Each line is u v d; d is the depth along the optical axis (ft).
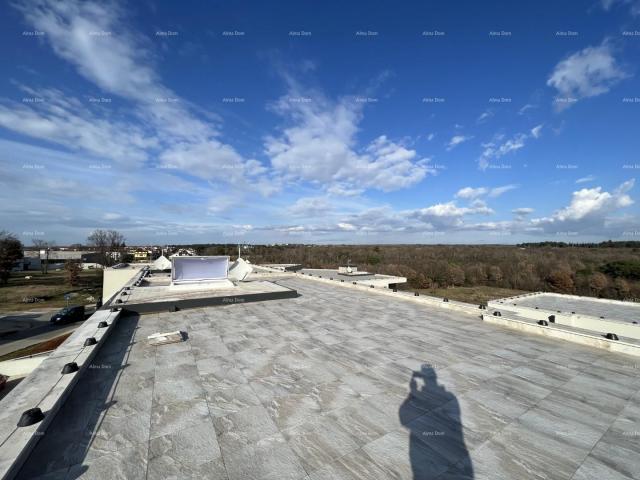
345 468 9.88
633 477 9.69
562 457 10.64
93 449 10.41
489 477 9.62
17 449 9.20
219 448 10.73
